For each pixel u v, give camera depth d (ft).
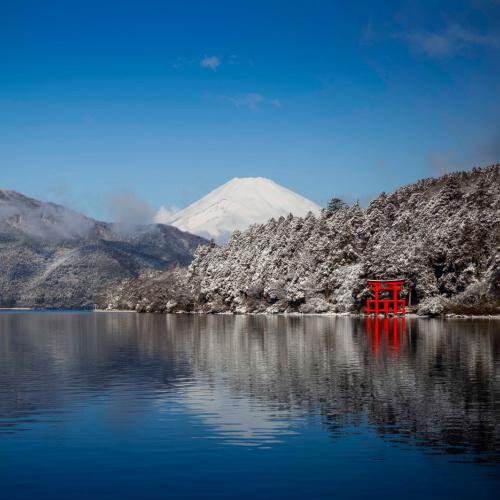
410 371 131.64
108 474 63.36
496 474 62.54
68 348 204.23
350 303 472.85
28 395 106.22
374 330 277.23
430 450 70.28
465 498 56.85
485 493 57.82
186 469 64.75
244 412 90.33
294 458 68.03
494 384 113.09
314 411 90.43
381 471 63.67
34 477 62.64
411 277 441.68
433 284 428.97
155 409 93.20
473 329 276.21
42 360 164.55
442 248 443.73
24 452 70.74
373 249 492.54
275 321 406.62
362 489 59.00
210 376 128.16
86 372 137.08
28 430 80.59
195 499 56.90
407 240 489.26
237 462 66.85
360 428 80.23
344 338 229.45
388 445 72.38
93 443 74.23
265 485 60.13
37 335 284.41
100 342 231.91
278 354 171.94
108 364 152.97
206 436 77.10
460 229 439.63
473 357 157.38
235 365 147.33
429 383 114.83
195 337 253.24
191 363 153.17
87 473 63.67
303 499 56.75
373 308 463.42
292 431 79.05
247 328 319.06
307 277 530.68
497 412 88.84
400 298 444.96
